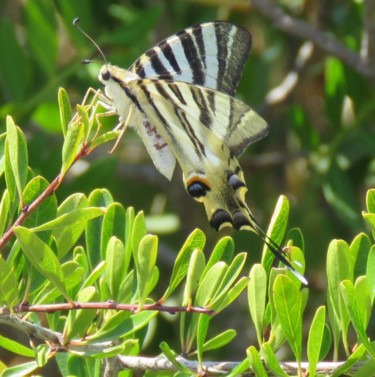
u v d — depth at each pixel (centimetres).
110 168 180
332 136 187
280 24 184
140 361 163
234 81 168
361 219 183
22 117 182
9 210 162
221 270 162
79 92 184
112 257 162
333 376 161
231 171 167
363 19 183
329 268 162
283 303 161
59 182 161
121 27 184
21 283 163
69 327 161
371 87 184
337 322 162
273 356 160
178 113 167
